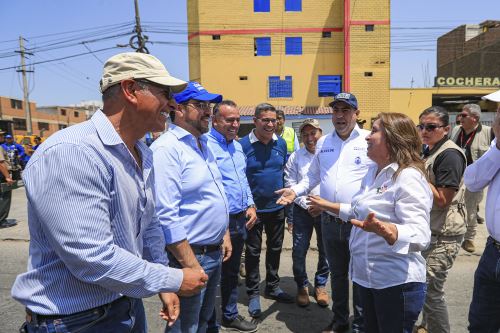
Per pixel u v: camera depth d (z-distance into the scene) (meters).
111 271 1.33
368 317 2.29
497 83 27.83
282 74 25.41
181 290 1.54
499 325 2.35
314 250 5.47
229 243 2.81
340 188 3.16
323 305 3.86
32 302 1.40
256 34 25.20
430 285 2.83
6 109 46.16
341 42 25.25
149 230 1.87
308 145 4.19
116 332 1.53
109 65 1.47
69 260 1.30
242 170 3.40
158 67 1.50
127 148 1.49
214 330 2.99
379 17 24.55
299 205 3.83
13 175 11.90
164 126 1.62
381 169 2.21
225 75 25.42
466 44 34.69
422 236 1.96
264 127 3.74
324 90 25.53
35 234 1.41
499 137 2.21
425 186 2.04
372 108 24.98
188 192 2.33
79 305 1.42
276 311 3.77
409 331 2.13
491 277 2.28
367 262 2.17
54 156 1.29
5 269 4.91
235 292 3.37
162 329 3.40
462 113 5.46
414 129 2.13
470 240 5.20
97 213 1.33
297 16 25.11
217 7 25.05
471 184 2.42
